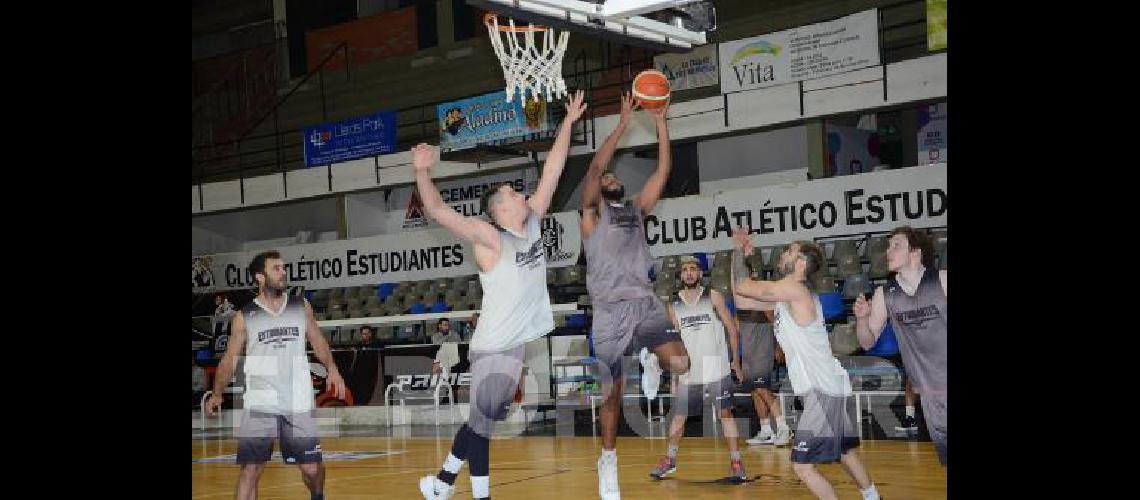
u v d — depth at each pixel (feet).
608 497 16.79
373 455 28.19
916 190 34.04
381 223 52.65
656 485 19.22
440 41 52.70
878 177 34.86
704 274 38.19
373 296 47.44
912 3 38.52
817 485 14.23
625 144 42.29
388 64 54.24
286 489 21.44
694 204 38.99
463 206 49.37
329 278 48.96
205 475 24.84
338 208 51.26
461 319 40.09
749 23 42.83
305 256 49.67
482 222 16.42
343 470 24.70
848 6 40.37
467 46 51.55
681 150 47.24
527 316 16.48
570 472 22.45
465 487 20.61
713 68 41.16
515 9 19.26
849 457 14.51
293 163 55.93
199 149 59.36
